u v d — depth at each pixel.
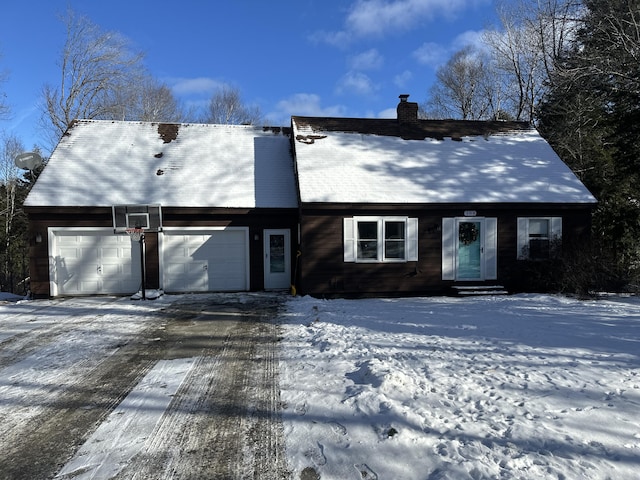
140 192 14.46
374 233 13.92
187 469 3.63
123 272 14.37
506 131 18.06
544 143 17.42
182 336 8.42
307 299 12.89
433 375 5.55
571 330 7.86
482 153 16.50
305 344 7.64
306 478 3.46
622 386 4.95
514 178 15.17
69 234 14.08
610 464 3.35
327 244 13.62
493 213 14.28
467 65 38.94
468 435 3.92
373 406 4.64
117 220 13.40
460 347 6.90
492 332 7.88
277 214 14.81
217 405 4.98
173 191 14.65
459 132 17.78
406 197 13.84
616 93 17.42
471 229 14.28
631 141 16.97
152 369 6.40
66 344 7.89
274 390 5.41
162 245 14.48
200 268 14.73
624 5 18.09
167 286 14.61
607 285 13.05
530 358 6.17
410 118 18.02
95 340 8.16
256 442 4.07
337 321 9.37
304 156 15.25
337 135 16.72
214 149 16.89
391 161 15.55
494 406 4.54
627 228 17.84
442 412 4.44
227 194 14.84
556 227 14.48
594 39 19.23
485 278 14.26
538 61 27.55
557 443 3.70
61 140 16.11
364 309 10.95
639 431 3.87
